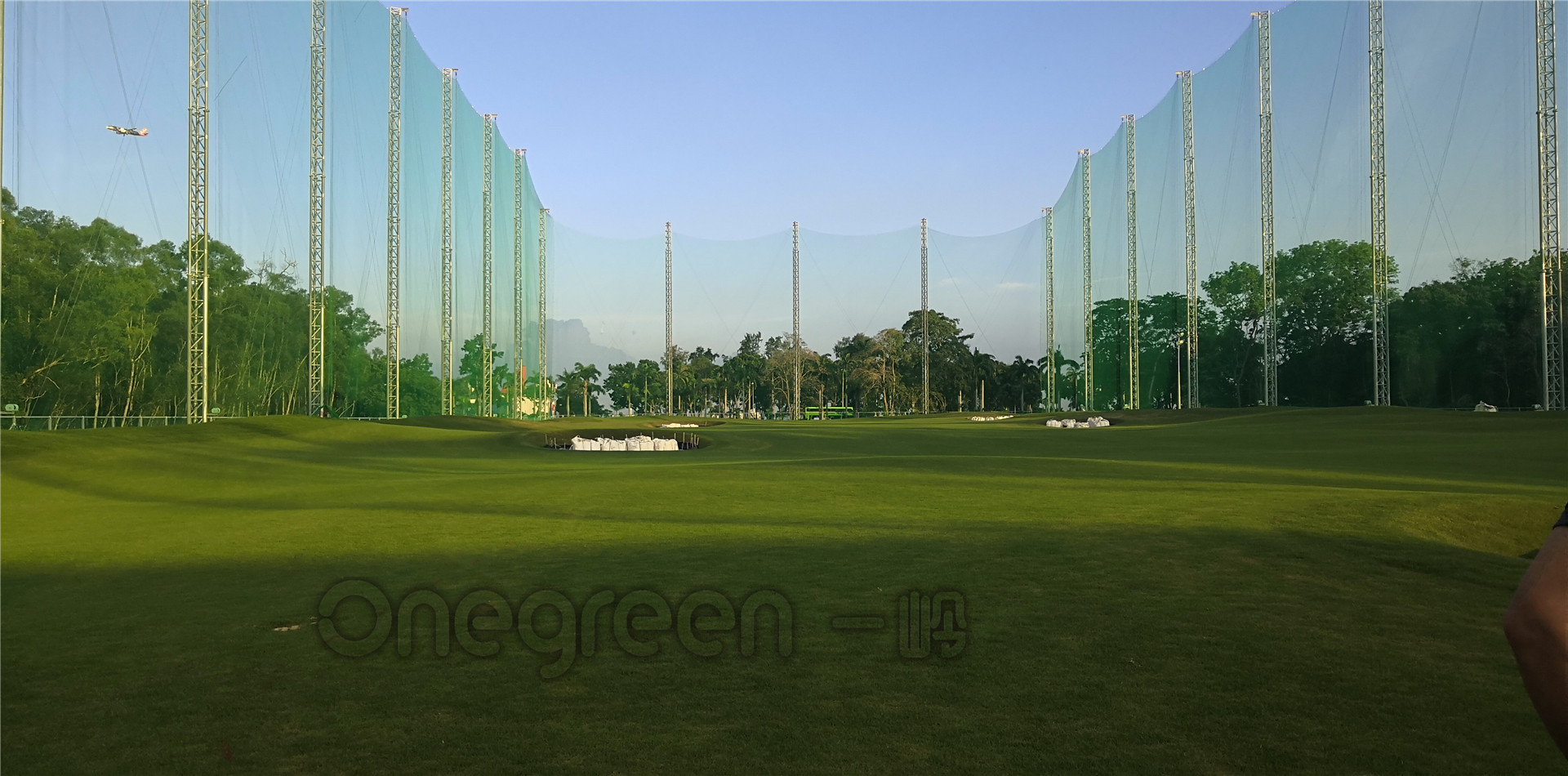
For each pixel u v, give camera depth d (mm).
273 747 3971
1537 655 1180
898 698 4547
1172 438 30094
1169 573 7527
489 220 53125
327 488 15836
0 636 5805
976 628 5852
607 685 4773
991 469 17500
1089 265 63812
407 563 8258
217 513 12406
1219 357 54344
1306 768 3709
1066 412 57875
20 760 3844
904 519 10812
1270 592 6855
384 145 39719
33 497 14992
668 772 3664
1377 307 37688
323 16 34406
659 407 110375
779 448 29672
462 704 4496
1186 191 51781
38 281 29703
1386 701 4496
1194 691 4641
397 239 39688
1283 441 27672
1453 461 19531
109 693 4703
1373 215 38031
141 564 8477
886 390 94688
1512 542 10109
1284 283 48531
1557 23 31031
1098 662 5125
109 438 22156
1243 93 47000
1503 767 3719
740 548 8828
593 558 8344
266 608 6586
